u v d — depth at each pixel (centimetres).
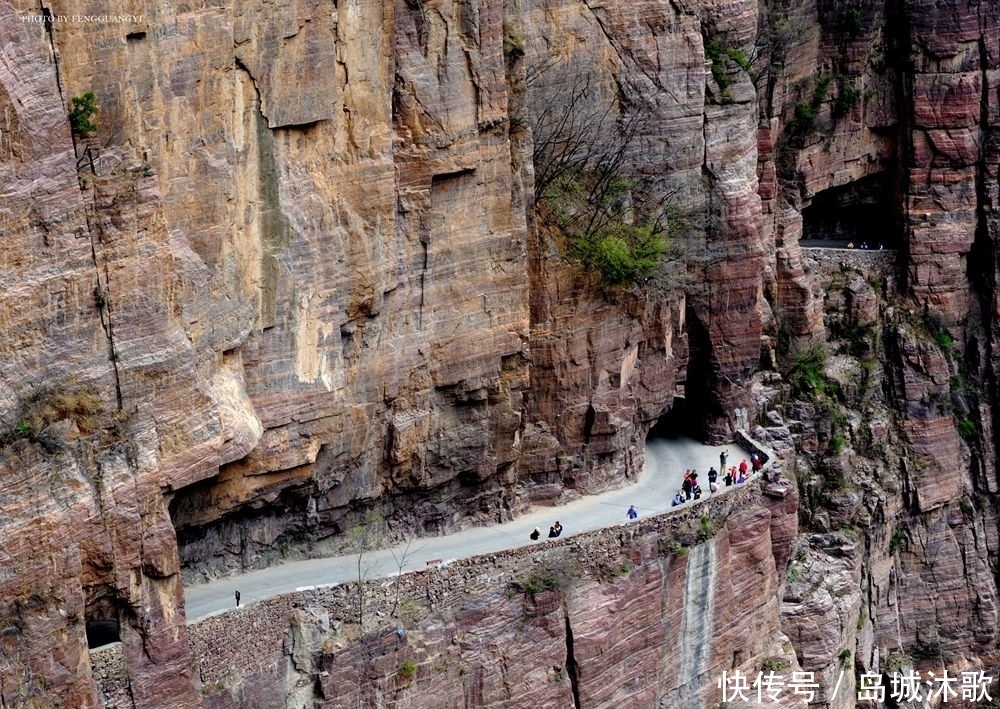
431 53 6819
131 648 5788
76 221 5494
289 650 6431
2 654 5350
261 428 6369
